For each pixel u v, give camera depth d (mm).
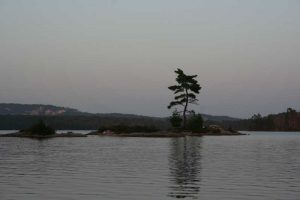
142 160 31359
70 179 20625
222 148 47812
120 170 24516
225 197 16312
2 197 15977
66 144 56188
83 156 35156
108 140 70750
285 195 16688
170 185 18969
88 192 17109
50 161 30312
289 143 63281
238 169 25250
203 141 67875
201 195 16672
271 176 21969
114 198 15984
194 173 23234
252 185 18984
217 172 23734
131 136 93438
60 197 16062
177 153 39062
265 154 38125
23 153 38594
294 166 27031
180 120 103750
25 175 22094
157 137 89562
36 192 17016
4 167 26047
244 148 48156
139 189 17891
